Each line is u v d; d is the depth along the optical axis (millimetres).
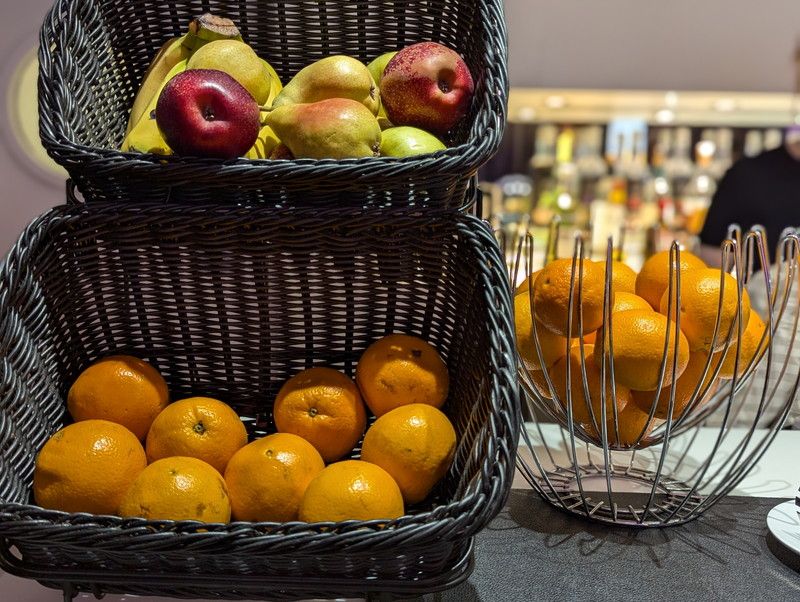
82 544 490
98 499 554
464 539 528
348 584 518
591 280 623
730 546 667
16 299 582
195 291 668
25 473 581
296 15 754
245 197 603
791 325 990
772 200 2119
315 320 682
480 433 548
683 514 706
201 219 600
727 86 2029
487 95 600
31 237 593
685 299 649
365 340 696
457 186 618
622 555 651
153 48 764
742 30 1993
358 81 642
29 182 1893
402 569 519
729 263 752
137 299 674
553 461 783
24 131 1856
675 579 618
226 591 543
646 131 2357
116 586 544
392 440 582
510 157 2371
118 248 643
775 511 689
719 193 2182
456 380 663
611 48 2012
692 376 687
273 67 773
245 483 564
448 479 613
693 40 2000
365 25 756
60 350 651
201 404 606
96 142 675
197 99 564
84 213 606
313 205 604
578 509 714
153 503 525
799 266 717
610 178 2375
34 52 1818
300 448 580
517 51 2020
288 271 652
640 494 741
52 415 631
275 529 495
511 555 649
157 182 595
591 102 2184
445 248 636
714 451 677
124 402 620
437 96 647
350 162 559
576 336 646
